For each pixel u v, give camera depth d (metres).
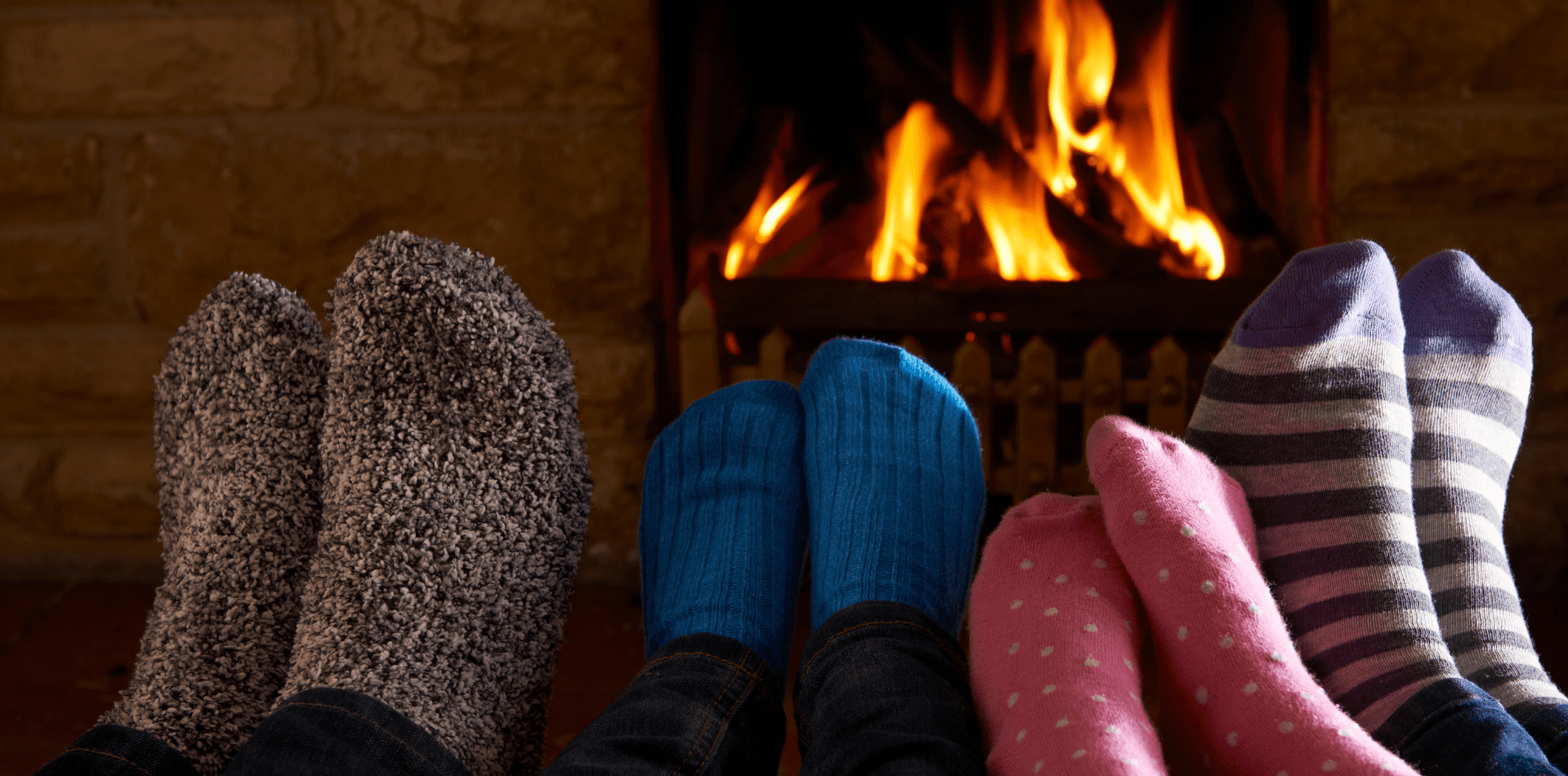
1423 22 1.46
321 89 1.56
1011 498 1.76
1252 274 1.65
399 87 1.55
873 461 0.96
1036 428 1.57
